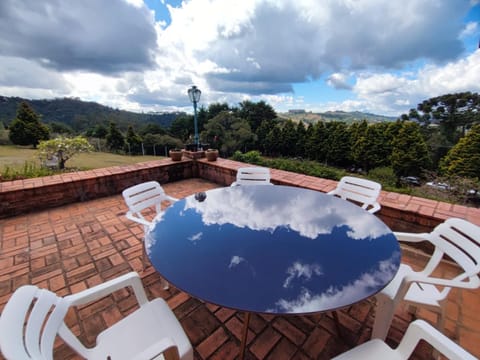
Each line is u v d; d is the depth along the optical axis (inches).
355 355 33.8
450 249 48.3
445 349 28.3
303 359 47.5
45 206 119.2
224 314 58.4
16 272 74.4
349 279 35.0
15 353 21.6
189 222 53.4
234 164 162.6
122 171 143.4
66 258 81.5
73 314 58.3
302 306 30.1
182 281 34.6
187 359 35.9
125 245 89.4
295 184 113.0
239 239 46.0
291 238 46.3
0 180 139.7
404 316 56.9
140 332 39.5
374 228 50.4
